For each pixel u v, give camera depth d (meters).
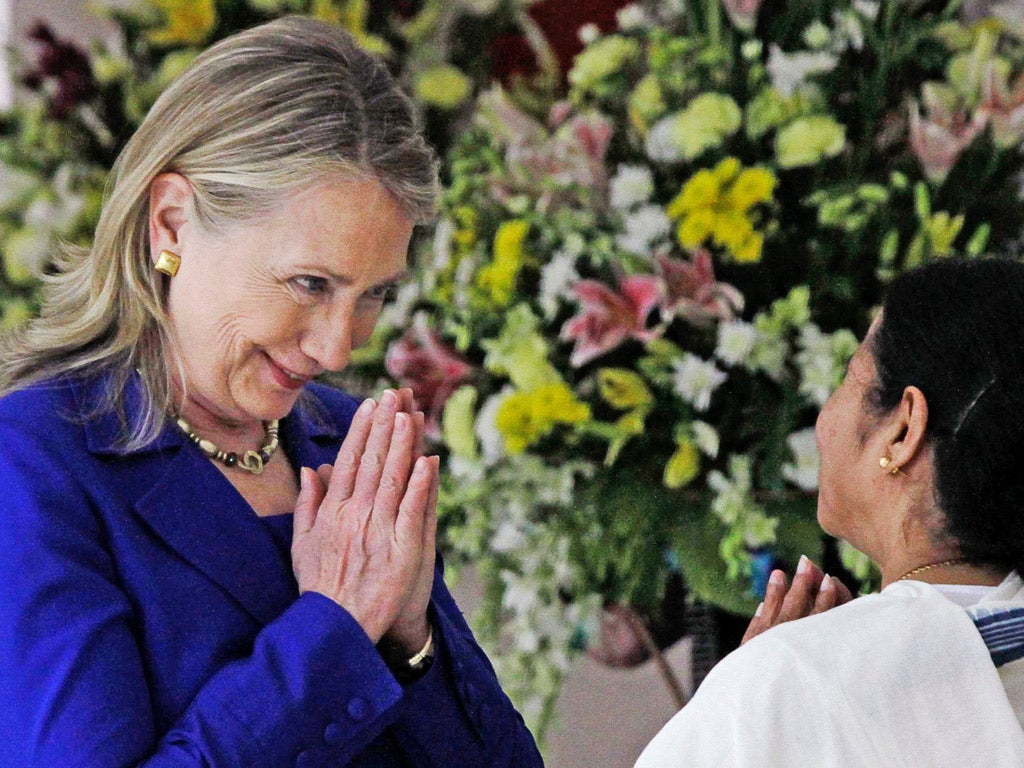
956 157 7.38
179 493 4.83
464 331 7.64
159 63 8.71
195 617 4.72
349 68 4.67
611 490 7.47
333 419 5.72
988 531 4.43
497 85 8.26
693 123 7.25
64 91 8.66
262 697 4.48
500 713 5.32
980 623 4.25
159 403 4.89
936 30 7.65
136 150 4.74
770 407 7.32
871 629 4.27
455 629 5.51
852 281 7.38
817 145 7.24
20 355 4.99
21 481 4.58
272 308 4.61
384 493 4.84
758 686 4.25
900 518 4.64
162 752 4.38
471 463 7.54
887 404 4.65
